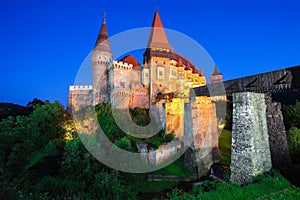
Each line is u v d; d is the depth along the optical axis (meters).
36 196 7.94
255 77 12.94
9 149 21.84
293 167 10.30
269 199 8.02
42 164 15.80
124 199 10.80
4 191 5.84
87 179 11.64
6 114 34.50
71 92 31.58
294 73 11.08
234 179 10.96
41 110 26.50
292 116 17.86
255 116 10.92
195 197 8.88
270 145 11.70
